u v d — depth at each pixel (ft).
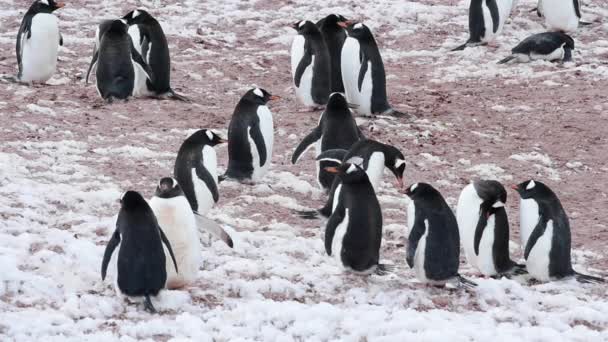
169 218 97.35
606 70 230.48
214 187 124.77
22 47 192.24
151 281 93.20
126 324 89.81
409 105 203.00
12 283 97.76
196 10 273.54
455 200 144.05
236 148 144.36
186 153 125.49
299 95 191.42
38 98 183.42
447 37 263.49
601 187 159.43
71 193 131.34
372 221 104.99
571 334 95.30
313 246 121.19
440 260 104.27
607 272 120.78
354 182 105.40
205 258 112.27
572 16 261.65
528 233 117.29
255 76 220.84
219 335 88.94
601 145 181.68
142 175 143.54
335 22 200.13
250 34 258.16
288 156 163.02
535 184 117.39
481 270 116.78
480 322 97.09
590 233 136.56
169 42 242.99
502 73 231.09
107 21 202.39
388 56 246.27
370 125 183.21
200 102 194.29
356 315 95.61
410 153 168.96
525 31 269.44
